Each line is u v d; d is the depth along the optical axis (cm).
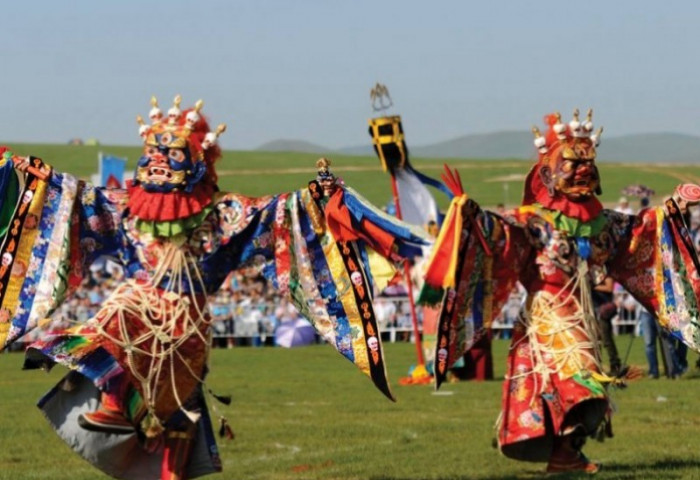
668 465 2584
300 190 2338
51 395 2158
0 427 3512
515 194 16625
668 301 2664
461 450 2883
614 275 2683
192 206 2289
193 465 2262
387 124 4672
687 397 3891
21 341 7444
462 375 4803
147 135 2305
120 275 8331
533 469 2609
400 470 2605
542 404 2512
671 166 19825
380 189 17412
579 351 2508
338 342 2353
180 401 2216
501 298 2612
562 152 2572
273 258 2358
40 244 2334
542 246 2570
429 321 4719
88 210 2338
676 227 2653
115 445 2164
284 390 4475
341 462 2733
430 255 2545
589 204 2592
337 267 2347
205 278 2297
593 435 2512
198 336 2255
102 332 2167
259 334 7488
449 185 2564
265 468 2675
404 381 4700
